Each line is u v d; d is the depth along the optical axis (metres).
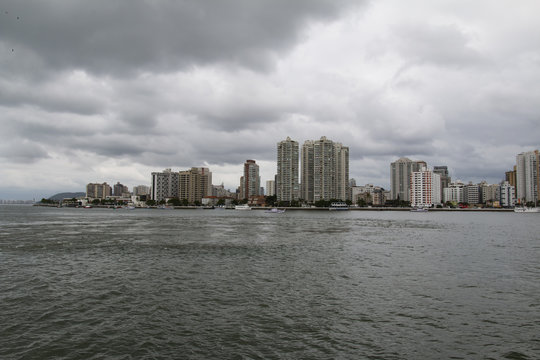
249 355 19.06
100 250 55.84
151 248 58.28
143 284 33.81
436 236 80.69
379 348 19.97
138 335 21.61
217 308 26.64
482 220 163.62
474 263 45.28
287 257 49.59
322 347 20.06
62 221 134.75
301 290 31.80
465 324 23.61
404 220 156.62
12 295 30.02
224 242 66.94
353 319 24.42
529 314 25.58
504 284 34.22
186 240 70.06
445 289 32.28
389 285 33.66
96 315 25.09
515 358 18.92
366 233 87.38
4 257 49.09
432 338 21.36
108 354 19.16
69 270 40.31
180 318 24.52
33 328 22.69
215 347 20.00
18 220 140.75
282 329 22.59
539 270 41.06
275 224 122.19
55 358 18.69
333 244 64.44
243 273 38.81
